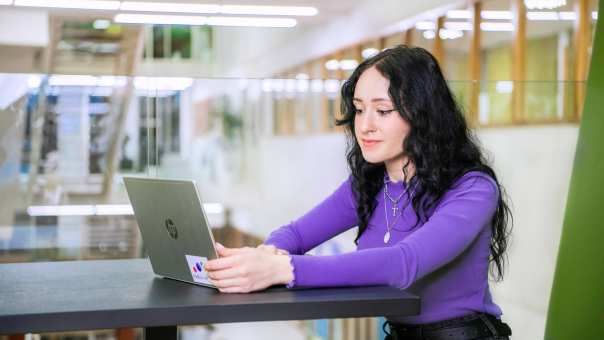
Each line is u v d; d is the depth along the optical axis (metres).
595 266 2.54
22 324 1.12
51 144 3.28
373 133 1.50
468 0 6.85
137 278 1.47
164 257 1.44
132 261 1.73
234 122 7.62
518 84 3.22
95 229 3.39
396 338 1.54
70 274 1.53
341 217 1.73
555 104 3.29
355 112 1.63
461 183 1.47
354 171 1.65
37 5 8.53
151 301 1.21
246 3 9.20
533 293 3.22
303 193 5.76
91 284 1.40
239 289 1.27
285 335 3.71
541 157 3.30
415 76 1.48
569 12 5.84
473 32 7.07
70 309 1.15
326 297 1.23
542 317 3.21
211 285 1.35
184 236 1.35
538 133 3.27
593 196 2.59
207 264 1.29
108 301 1.21
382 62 1.50
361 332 3.16
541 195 3.28
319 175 5.68
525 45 6.47
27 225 3.35
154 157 3.33
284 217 5.61
